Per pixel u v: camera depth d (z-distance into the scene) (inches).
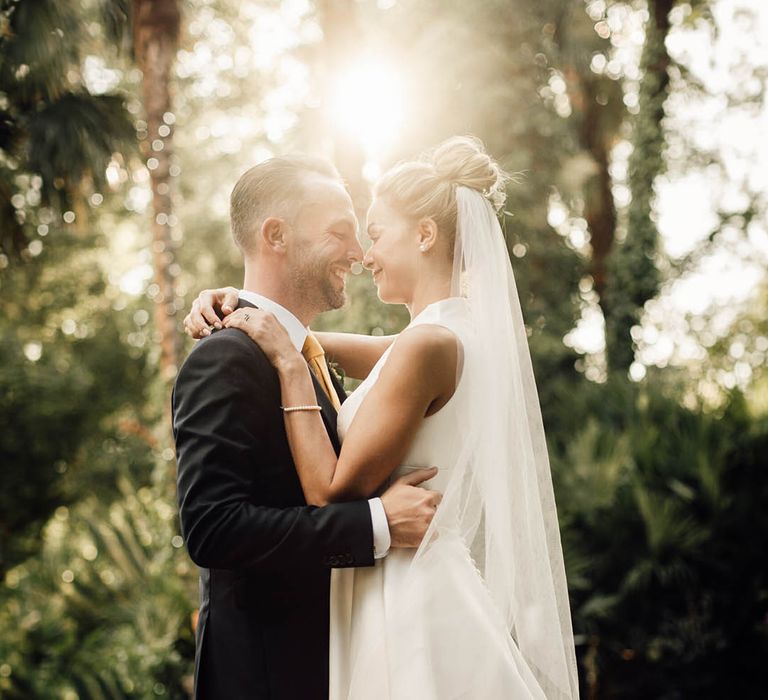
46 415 589.0
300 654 76.0
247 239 82.3
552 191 422.0
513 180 88.0
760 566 306.7
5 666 330.6
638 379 393.1
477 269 80.7
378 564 78.7
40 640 333.7
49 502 599.8
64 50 247.4
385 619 75.9
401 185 83.1
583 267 436.5
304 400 76.4
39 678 313.0
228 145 507.5
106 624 301.4
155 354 282.2
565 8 425.4
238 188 82.7
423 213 82.0
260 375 75.6
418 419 77.0
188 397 74.3
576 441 319.9
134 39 278.8
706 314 523.5
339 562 73.9
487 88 388.2
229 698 75.4
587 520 302.7
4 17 240.8
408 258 82.6
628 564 301.9
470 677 74.0
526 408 82.0
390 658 74.3
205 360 74.8
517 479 79.0
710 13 456.1
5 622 359.9
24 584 405.4
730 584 306.5
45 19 241.0
